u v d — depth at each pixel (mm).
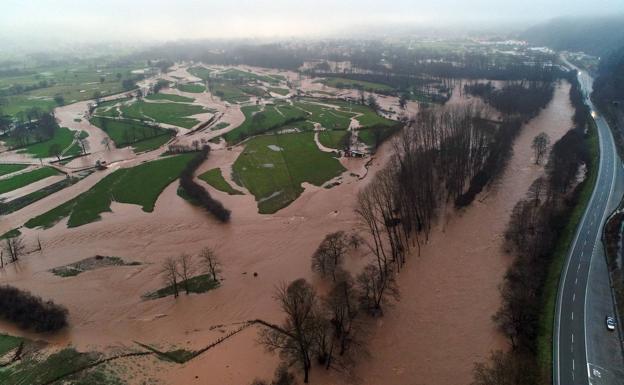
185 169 195500
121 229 149625
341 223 150375
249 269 126500
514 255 124625
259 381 82312
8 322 103000
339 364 89312
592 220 138375
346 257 128500
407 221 139875
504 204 158500
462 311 105188
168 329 103312
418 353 93438
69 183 187625
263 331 100750
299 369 88312
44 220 156750
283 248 136750
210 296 114938
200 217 157250
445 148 186625
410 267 123812
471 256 127875
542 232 126312
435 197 162375
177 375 87875
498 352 89438
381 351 94125
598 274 111625
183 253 134750
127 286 119750
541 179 165625
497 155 190125
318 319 88125
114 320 106562
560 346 88812
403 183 154000
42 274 125688
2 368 88812
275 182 184250
